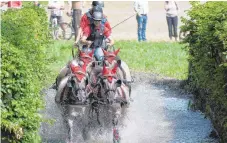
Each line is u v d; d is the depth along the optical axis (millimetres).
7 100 20531
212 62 26109
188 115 32062
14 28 23141
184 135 27969
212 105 27609
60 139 26375
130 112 31375
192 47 32062
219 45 24578
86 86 24734
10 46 20906
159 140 27188
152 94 37562
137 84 40625
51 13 62750
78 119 25406
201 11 32406
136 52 52969
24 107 20922
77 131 25922
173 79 41625
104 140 26172
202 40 27734
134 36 66688
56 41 57625
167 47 55500
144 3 62250
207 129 29078
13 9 34625
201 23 29688
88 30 27516
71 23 63281
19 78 20656
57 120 28297
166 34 67875
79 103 24766
